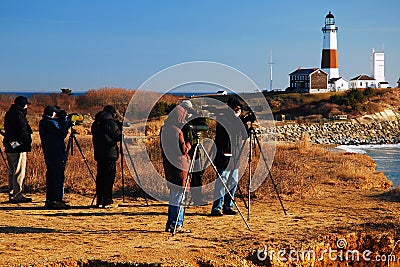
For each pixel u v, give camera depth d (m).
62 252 8.16
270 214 11.49
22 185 12.63
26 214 11.23
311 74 81.00
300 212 11.73
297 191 13.98
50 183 11.92
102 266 7.71
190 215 11.29
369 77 96.19
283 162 19.91
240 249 8.48
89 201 12.98
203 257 8.06
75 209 11.93
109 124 11.88
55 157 11.83
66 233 9.47
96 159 12.07
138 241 8.90
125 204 12.65
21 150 12.45
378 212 11.62
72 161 16.88
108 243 8.76
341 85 85.06
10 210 11.64
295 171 17.27
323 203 12.91
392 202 13.02
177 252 8.23
